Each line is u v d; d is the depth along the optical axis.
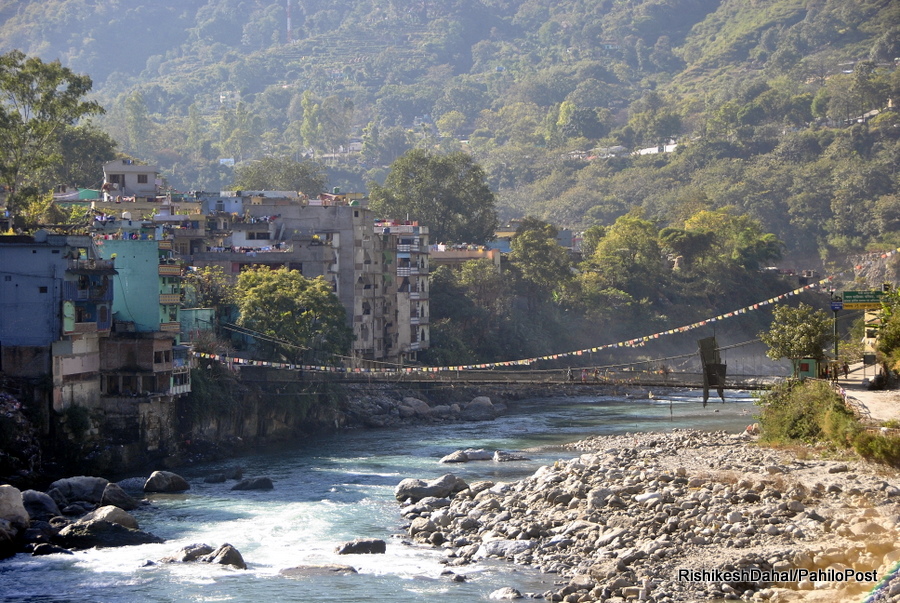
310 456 89.62
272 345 102.25
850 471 60.62
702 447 81.19
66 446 77.75
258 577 50.28
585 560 50.25
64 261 77.81
